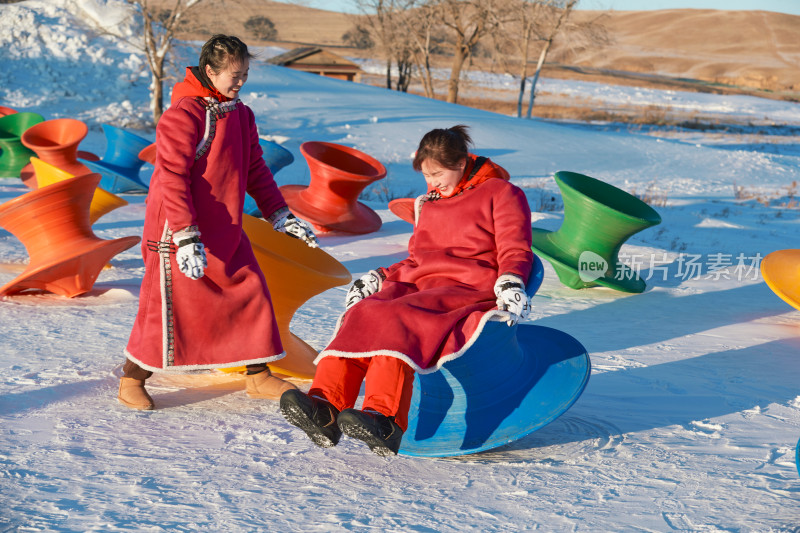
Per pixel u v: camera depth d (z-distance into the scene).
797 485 2.86
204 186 3.63
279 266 4.21
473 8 50.38
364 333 2.88
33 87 35.09
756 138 49.88
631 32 189.88
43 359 4.44
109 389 3.98
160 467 2.95
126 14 39.91
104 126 14.89
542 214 13.07
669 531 2.46
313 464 3.07
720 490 2.81
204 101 3.64
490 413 3.29
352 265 8.64
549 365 3.46
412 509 2.63
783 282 6.45
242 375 4.39
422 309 2.92
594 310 6.81
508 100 70.19
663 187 25.28
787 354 5.26
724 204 21.39
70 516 2.45
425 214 3.26
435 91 72.81
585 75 103.56
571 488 2.85
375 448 2.75
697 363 4.93
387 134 32.16
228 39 3.63
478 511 2.62
